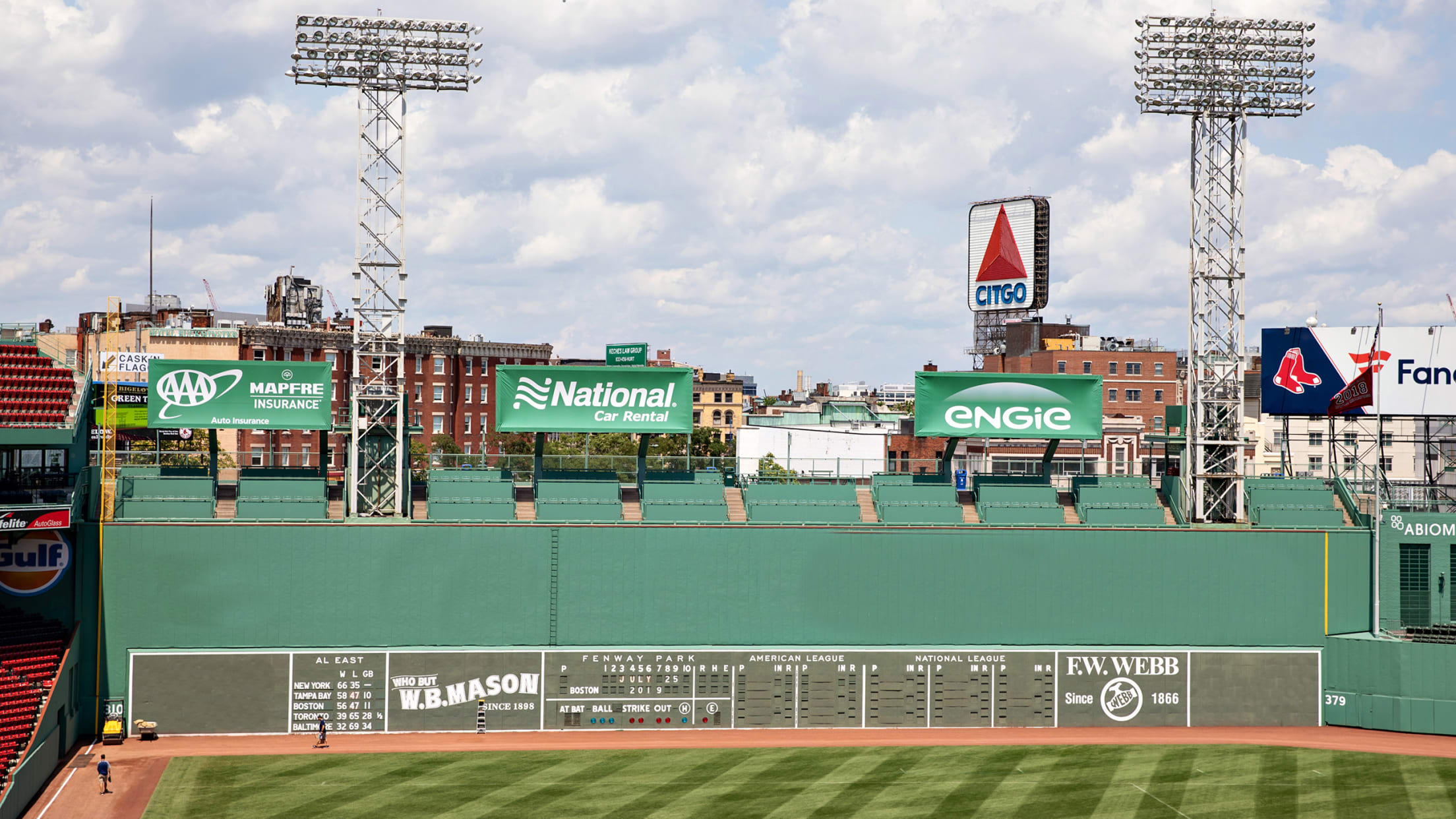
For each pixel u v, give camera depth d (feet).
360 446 250.57
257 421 249.34
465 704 238.48
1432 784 207.00
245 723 233.96
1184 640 252.42
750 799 196.03
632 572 244.22
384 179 254.88
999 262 562.25
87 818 184.03
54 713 208.74
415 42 252.01
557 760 219.20
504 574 241.96
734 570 246.06
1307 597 254.06
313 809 188.65
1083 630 250.98
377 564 239.30
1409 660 244.22
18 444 222.48
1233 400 270.87
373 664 236.63
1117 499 270.67
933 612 248.93
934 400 269.44
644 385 256.93
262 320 638.12
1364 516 263.08
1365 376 270.26
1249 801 197.16
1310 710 250.98
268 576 236.22
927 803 194.80
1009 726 246.68
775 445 452.76
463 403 594.65
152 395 247.09
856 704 244.83
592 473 263.49
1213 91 267.18
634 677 241.76
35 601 228.63
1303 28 269.23
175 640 233.35
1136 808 193.36
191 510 240.94
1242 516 266.16
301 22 247.91
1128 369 588.91
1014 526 252.42
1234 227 269.64
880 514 258.57
